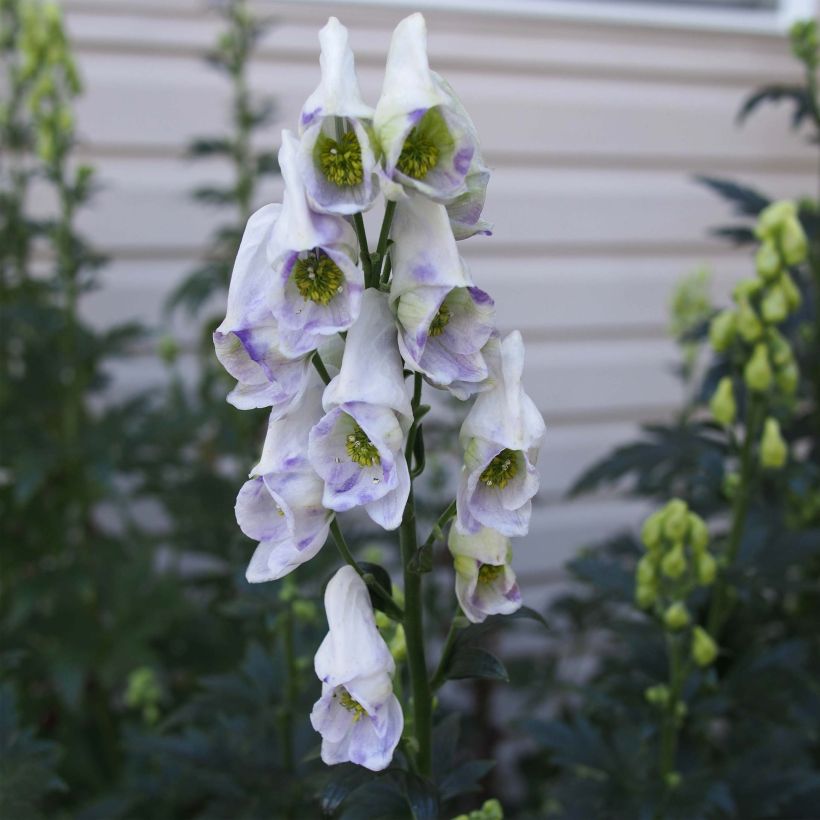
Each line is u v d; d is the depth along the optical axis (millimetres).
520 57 1121
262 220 395
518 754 1045
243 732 564
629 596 567
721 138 1214
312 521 402
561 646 1154
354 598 407
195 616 855
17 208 885
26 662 810
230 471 1125
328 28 382
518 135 1139
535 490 398
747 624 655
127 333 875
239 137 935
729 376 618
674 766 574
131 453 885
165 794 663
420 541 857
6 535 872
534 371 1202
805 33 720
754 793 565
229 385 716
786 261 548
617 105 1164
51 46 797
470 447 401
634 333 1234
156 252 1101
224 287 892
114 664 806
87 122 1048
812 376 726
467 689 1080
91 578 844
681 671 544
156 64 1060
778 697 578
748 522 633
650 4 1152
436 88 375
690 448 611
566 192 1170
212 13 1062
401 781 420
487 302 387
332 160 381
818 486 699
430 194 378
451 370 389
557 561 1237
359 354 387
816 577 728
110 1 1028
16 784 521
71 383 878
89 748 847
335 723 405
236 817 535
